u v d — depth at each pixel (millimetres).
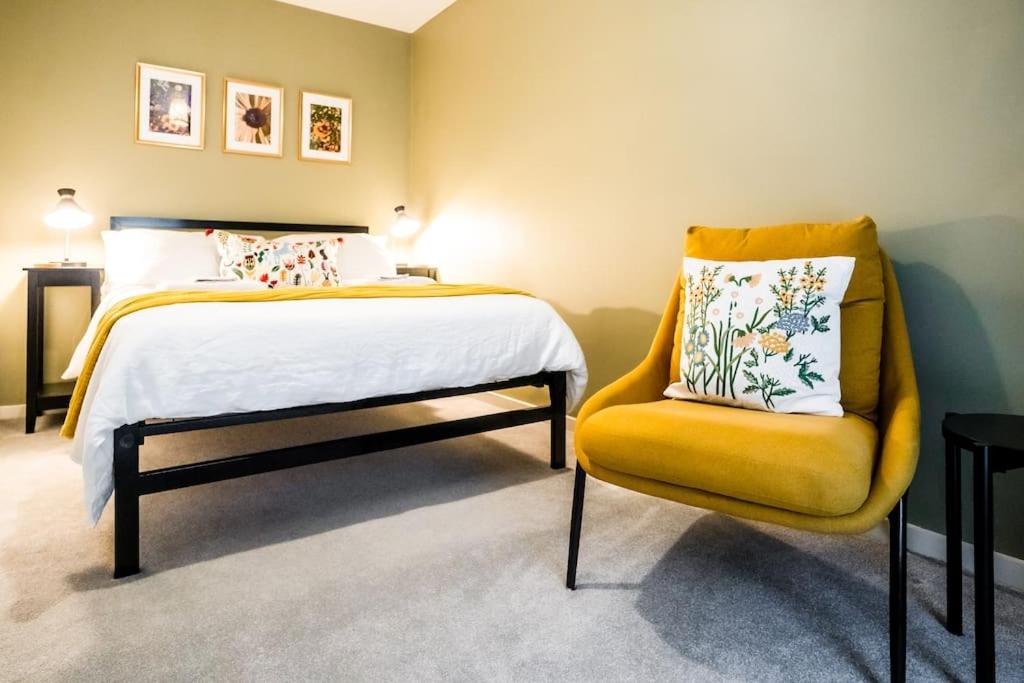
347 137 4332
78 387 1835
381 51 4430
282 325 1862
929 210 1771
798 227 1802
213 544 1792
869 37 1891
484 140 3781
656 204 2672
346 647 1312
